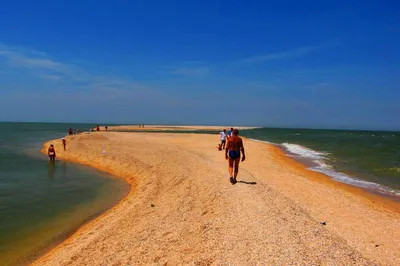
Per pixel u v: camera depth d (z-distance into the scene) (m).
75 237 9.91
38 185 17.53
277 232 7.36
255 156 24.25
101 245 8.73
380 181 17.09
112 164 23.58
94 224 11.11
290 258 6.12
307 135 83.62
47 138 58.38
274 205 9.52
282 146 39.09
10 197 14.94
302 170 19.94
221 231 7.93
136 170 20.58
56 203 14.03
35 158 28.42
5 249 9.26
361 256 6.40
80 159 27.12
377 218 10.38
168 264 6.87
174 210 10.95
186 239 8.07
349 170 20.61
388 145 44.12
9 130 101.56
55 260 8.19
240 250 6.67
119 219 11.00
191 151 24.80
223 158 20.77
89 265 7.57
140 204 12.77
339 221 9.58
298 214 8.89
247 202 9.78
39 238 10.08
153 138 41.66
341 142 50.97
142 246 8.17
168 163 19.92
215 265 6.22
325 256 6.23
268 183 13.42
